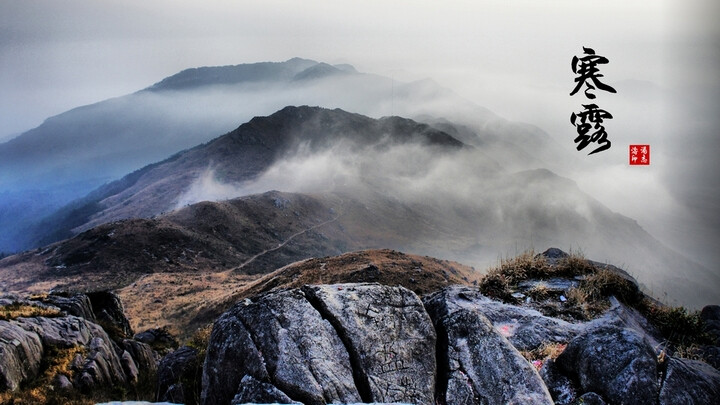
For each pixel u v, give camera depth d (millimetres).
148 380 25391
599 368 6836
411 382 6250
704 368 7047
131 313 106750
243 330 6289
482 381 6332
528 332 9008
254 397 5602
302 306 6559
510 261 11484
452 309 7762
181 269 179375
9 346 18906
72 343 22859
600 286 10414
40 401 17781
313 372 5879
